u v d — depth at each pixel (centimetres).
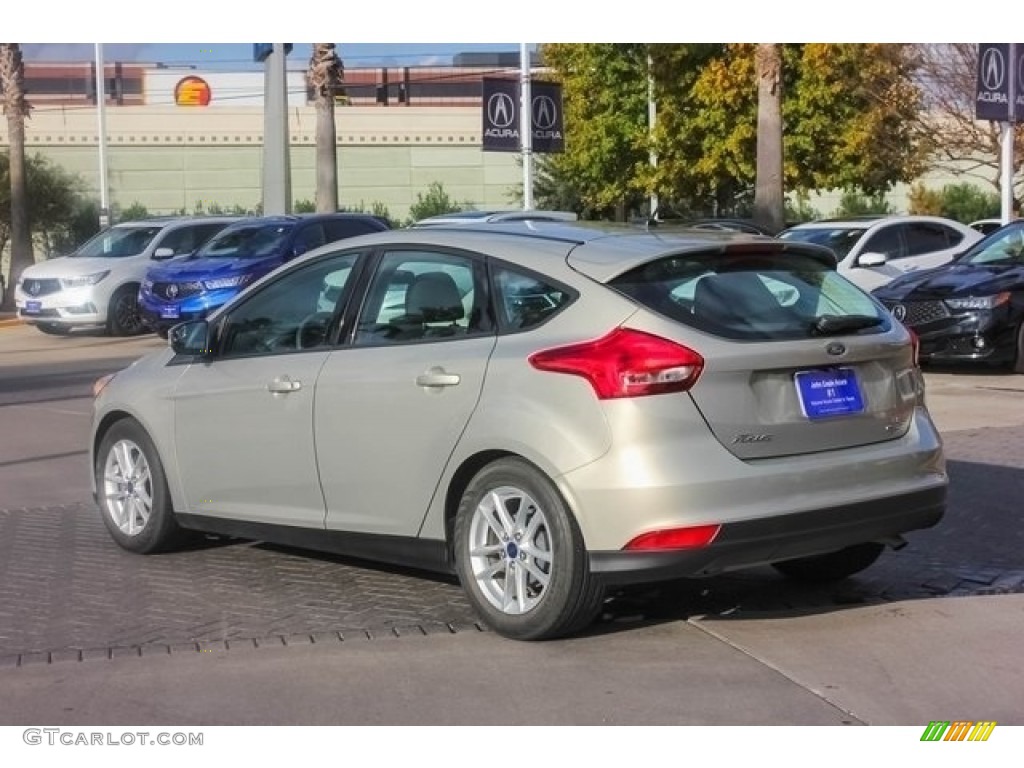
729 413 527
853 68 3175
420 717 487
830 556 645
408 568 704
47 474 1013
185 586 673
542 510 540
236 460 671
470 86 6875
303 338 653
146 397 720
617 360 520
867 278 1712
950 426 1110
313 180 5125
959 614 600
